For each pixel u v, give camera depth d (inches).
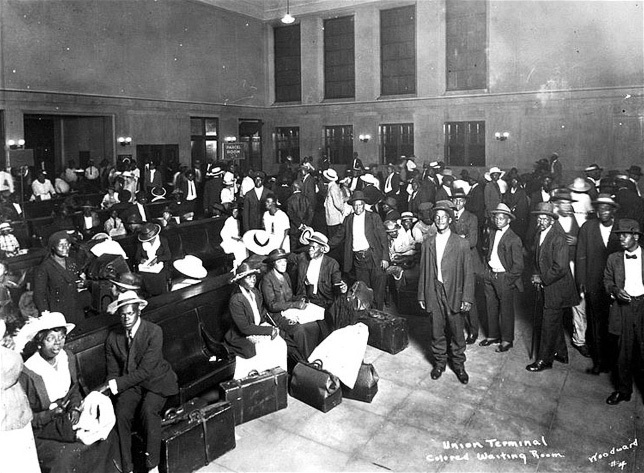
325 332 241.6
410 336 281.1
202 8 839.7
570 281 229.9
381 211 504.7
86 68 668.7
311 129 947.3
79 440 148.6
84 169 719.7
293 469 168.1
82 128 741.3
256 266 218.5
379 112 874.1
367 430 190.9
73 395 161.9
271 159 997.8
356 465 170.1
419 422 195.6
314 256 257.4
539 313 251.6
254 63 957.2
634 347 223.0
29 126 732.7
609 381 225.0
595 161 687.7
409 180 570.6
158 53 767.7
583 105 690.8
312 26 926.4
